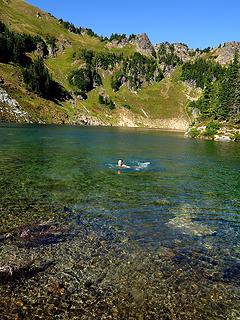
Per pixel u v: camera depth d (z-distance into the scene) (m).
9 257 15.30
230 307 12.61
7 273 13.98
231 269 15.40
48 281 13.56
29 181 30.58
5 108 149.75
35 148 55.78
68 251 16.19
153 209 23.94
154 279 14.17
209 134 107.62
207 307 12.54
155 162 47.19
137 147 68.62
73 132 108.50
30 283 13.37
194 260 16.08
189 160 50.47
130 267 15.02
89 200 25.31
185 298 13.00
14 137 74.19
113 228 19.58
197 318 11.91
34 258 15.33
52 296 12.61
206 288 13.75
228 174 39.22
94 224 20.08
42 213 21.56
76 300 12.45
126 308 12.17
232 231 20.34
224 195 29.25
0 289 12.88
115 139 89.81
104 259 15.59
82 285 13.41
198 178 36.31
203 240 18.61
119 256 15.97
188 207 25.02
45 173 34.69
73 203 24.27
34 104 172.88
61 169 37.53
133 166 42.44
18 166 37.84
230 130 105.75
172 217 22.36
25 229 18.59
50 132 99.00
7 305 11.96
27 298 12.42
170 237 18.73
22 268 14.42
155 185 32.06
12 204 23.19
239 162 49.66
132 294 13.02
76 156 48.91
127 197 26.88
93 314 11.73
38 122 158.00
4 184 28.91
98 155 51.62
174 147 72.12
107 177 34.66
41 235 17.91
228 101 120.62
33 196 25.55
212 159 52.50
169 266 15.34
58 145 63.12
